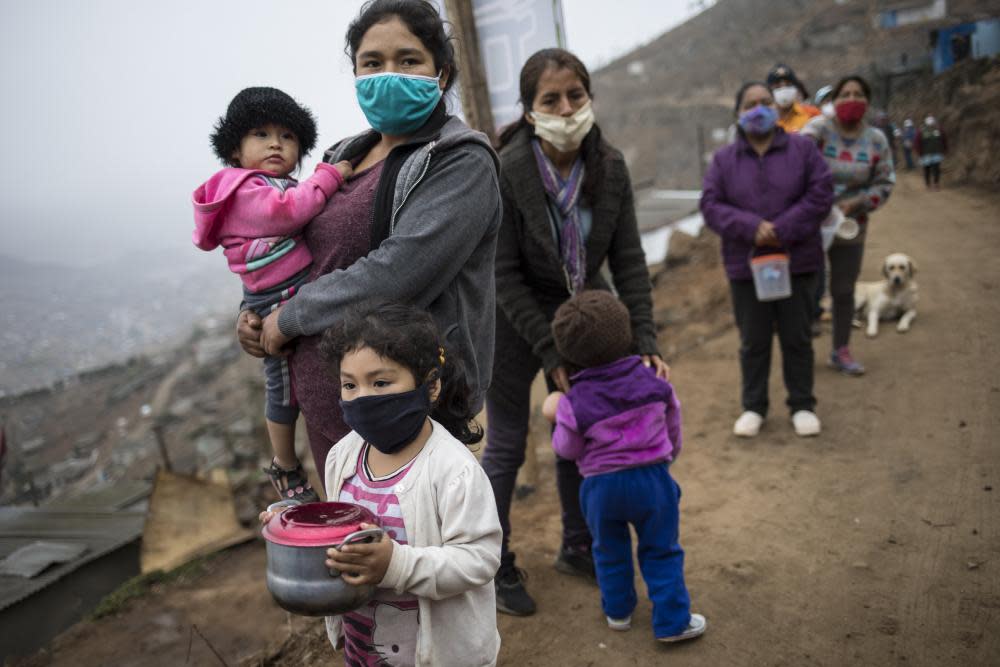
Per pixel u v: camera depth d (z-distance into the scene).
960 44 28.22
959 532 3.20
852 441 4.24
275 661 3.15
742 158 4.09
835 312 5.24
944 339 5.70
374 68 1.78
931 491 3.57
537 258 2.85
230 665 3.61
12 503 16.48
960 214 11.82
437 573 1.44
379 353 1.46
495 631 1.66
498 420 2.90
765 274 3.95
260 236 1.73
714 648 2.67
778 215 4.00
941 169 17.64
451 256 1.70
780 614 2.82
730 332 7.03
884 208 13.73
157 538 5.31
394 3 1.77
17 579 4.90
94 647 4.36
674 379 5.87
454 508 1.51
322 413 1.77
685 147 51.28
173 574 5.16
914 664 2.47
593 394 2.54
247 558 5.33
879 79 32.12
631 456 2.52
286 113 1.84
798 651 2.60
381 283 1.62
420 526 1.53
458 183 1.71
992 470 3.67
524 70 2.75
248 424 18.34
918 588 2.87
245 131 1.84
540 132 2.71
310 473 5.23
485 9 3.92
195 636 4.34
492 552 1.52
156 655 4.19
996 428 4.11
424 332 1.52
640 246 3.02
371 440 1.52
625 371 2.56
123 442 29.17
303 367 1.76
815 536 3.33
